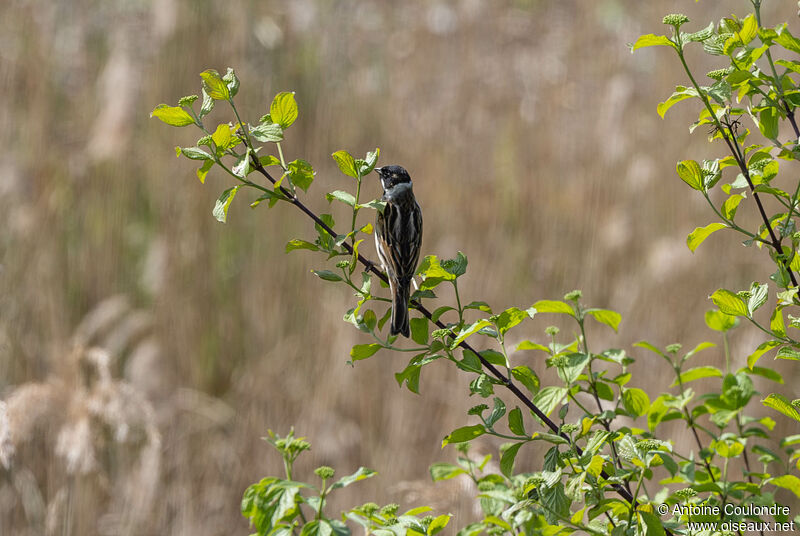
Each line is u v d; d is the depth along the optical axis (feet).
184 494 35.81
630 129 50.11
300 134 47.67
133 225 43.52
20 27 47.55
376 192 46.60
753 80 17.51
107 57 49.16
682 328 40.70
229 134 17.60
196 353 40.40
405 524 17.81
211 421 38.52
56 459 34.24
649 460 17.62
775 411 36.88
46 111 45.01
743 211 45.55
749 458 33.78
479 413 18.11
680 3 57.31
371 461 37.22
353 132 48.57
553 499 17.06
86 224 42.93
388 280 20.02
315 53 50.90
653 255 43.06
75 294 41.06
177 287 41.57
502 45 55.93
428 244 45.68
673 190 46.75
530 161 49.29
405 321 19.45
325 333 40.42
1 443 31.17
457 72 54.13
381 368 39.29
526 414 34.78
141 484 34.76
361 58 53.72
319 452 37.40
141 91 46.06
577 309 20.15
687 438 35.32
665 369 39.52
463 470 21.49
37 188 42.73
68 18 50.34
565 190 47.70
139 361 38.40
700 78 51.49
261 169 18.22
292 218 44.42
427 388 38.50
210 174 44.73
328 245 18.62
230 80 18.08
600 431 17.38
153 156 44.68
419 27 55.62
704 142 48.57
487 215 45.93
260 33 47.50
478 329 18.06
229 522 36.45
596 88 54.19
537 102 52.85
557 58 55.62
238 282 42.42
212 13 47.88
